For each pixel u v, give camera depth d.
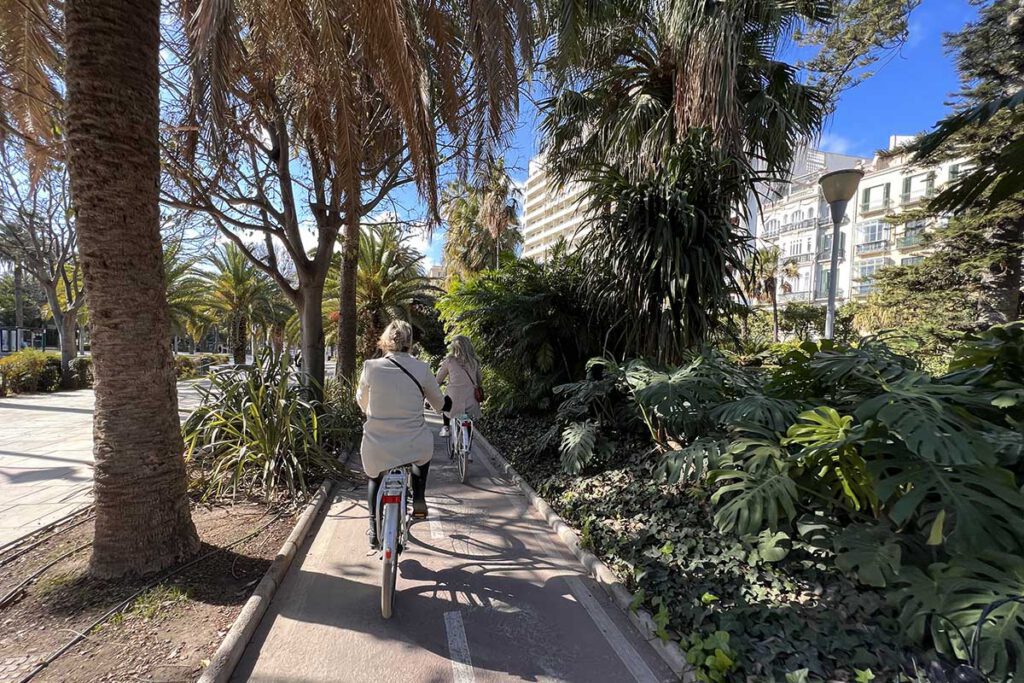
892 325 18.56
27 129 6.39
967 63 14.54
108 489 3.48
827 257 42.72
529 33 4.70
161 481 3.62
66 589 3.33
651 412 5.90
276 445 5.68
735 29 6.16
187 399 13.78
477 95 4.59
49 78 6.21
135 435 3.51
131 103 3.34
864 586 3.12
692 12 6.46
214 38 3.55
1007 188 4.88
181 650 2.75
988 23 13.45
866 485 3.47
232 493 5.47
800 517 3.67
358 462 7.07
